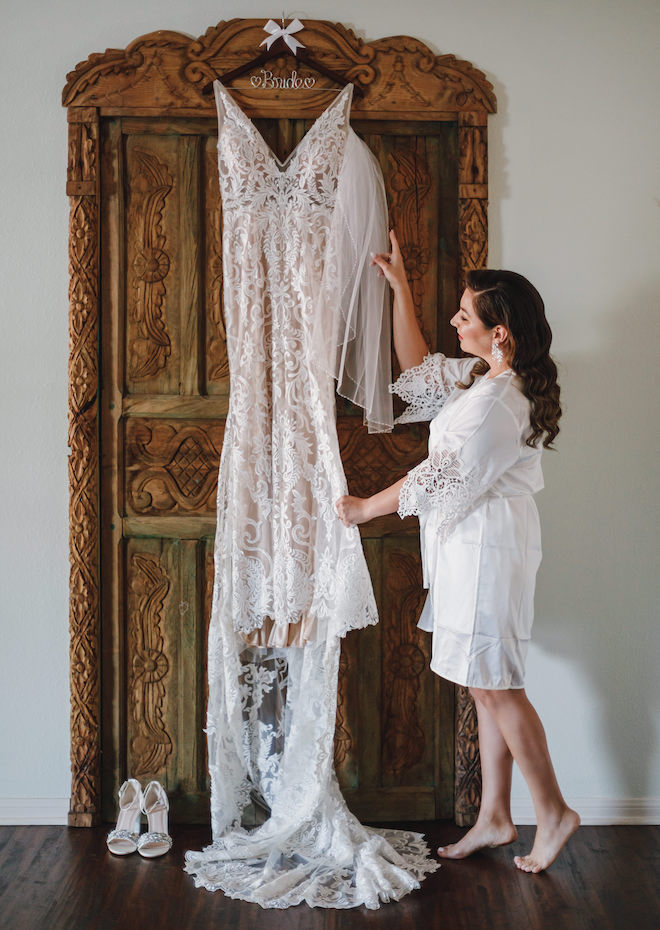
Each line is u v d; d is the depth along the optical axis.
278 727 2.84
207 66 2.77
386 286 2.74
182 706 2.90
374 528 2.88
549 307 2.85
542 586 2.88
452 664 2.50
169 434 2.87
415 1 2.79
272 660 2.83
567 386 2.86
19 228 2.81
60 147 2.80
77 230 2.77
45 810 2.88
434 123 2.83
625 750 2.91
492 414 2.42
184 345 2.85
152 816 2.78
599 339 2.85
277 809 2.72
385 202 2.73
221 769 2.70
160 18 2.78
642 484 2.88
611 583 2.89
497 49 2.80
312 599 2.69
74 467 2.81
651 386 2.87
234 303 2.68
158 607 2.89
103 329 2.84
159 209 2.83
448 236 2.85
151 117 2.80
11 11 2.77
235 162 2.64
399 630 2.91
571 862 2.65
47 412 2.84
